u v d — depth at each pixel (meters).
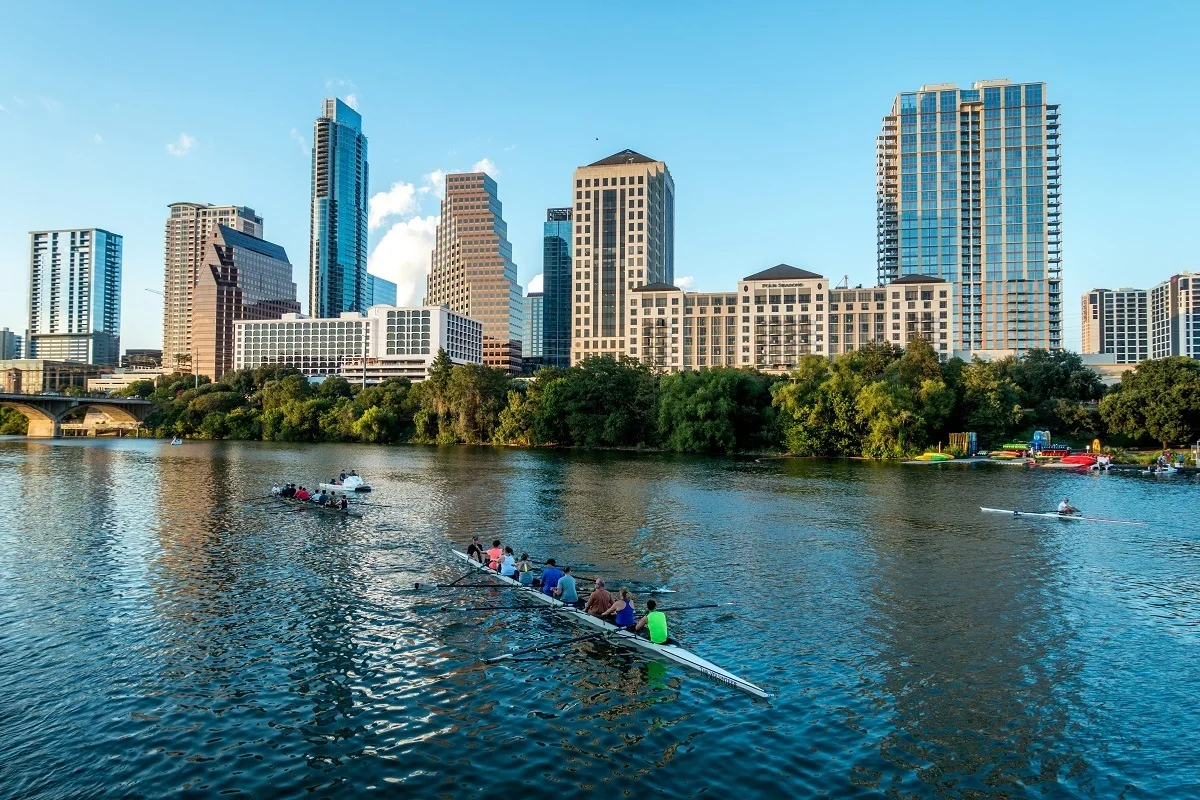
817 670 26.69
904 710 23.55
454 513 60.69
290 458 120.06
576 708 23.61
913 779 19.53
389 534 51.03
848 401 122.94
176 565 41.56
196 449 143.88
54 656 27.66
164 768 19.86
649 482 84.56
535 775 19.58
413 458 121.31
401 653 28.22
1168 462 99.75
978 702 24.16
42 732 21.80
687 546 47.81
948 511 62.44
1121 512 62.09
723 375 136.00
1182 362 127.19
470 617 32.50
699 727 22.34
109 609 33.31
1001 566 42.34
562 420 155.25
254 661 27.31
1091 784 19.39
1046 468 102.06
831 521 57.28
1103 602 35.28
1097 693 24.91
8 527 53.00
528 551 46.12
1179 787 19.25
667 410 137.88
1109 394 130.38
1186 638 30.28
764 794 18.75
